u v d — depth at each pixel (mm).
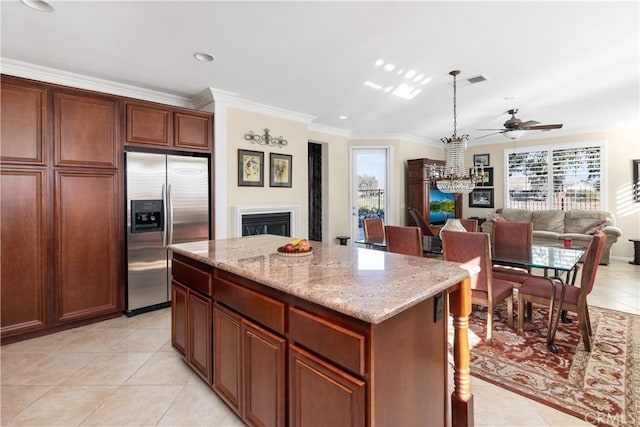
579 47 2682
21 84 2561
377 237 4414
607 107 4566
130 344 2584
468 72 3227
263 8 2094
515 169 7117
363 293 1221
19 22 2230
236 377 1646
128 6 2055
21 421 1703
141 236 3176
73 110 2805
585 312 2451
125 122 3084
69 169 2801
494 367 2203
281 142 4656
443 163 6637
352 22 2275
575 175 6320
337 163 6145
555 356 2346
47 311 2729
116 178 3045
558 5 2082
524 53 2781
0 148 2488
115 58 2830
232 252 2074
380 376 1092
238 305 1632
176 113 3436
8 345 2561
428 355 1377
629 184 5730
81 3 2018
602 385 1979
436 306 1413
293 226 4773
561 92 3863
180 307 2191
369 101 4180
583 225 5957
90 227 2920
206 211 3623
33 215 2650
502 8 2107
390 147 6383
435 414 1431
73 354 2422
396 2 2033
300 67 3064
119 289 3094
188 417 1731
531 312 3072
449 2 2045
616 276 4629
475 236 2580
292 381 1328
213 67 3057
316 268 1640
